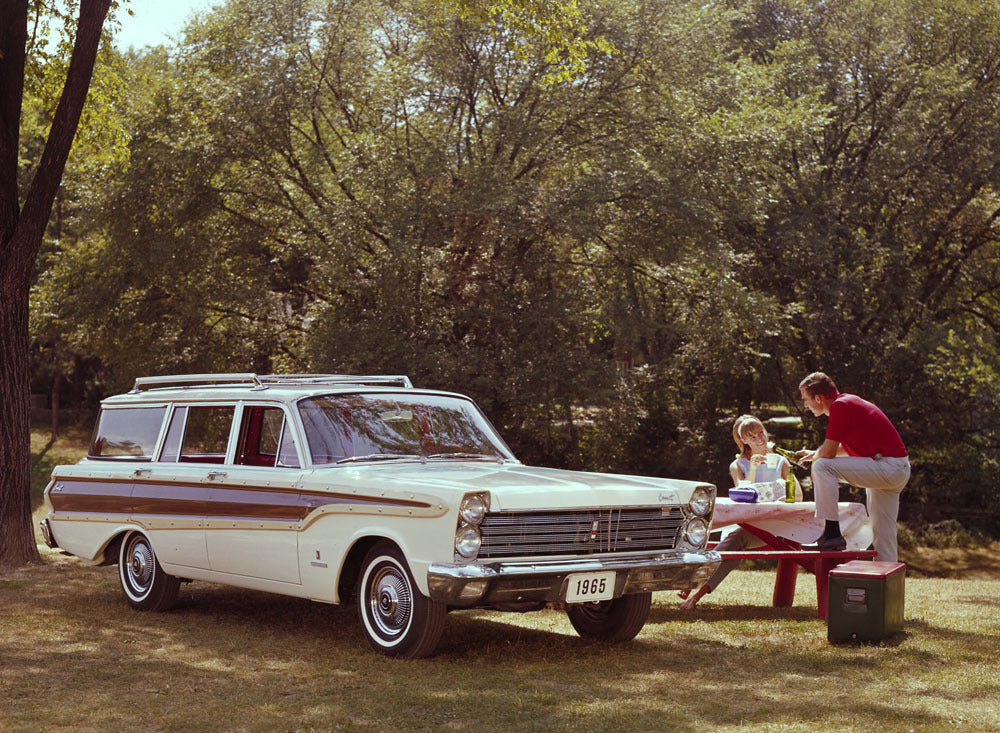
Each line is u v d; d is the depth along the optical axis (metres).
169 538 7.88
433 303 23.97
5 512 11.27
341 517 6.55
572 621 7.36
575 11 15.30
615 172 22.92
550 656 6.53
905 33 29.38
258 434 7.41
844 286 26.86
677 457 30.80
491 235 22.75
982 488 28.92
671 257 23.58
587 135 24.80
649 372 27.22
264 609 8.28
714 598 9.49
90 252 26.56
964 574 24.27
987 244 31.50
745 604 9.05
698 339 25.30
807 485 25.41
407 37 25.36
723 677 5.97
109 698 5.35
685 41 24.28
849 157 30.08
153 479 8.03
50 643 6.88
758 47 31.41
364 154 22.64
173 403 8.21
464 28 23.14
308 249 24.03
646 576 6.49
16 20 11.58
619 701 5.34
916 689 5.68
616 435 25.83
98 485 8.55
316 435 7.06
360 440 7.11
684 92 24.61
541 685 5.69
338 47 24.53
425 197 22.16
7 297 11.35
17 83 11.64
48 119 15.88
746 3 31.28
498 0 15.22
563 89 23.62
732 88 25.05
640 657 6.55
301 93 23.42
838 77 29.58
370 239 22.58
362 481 6.44
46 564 11.39
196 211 23.55
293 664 6.17
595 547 6.37
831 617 7.10
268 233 25.17
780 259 27.73
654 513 6.66
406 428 7.38
